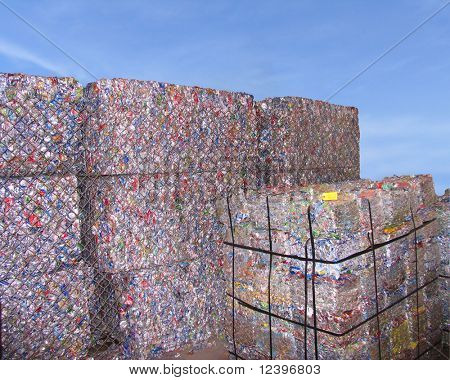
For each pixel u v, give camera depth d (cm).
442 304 461
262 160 609
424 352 433
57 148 430
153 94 459
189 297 482
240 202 426
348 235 349
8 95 402
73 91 434
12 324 396
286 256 377
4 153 402
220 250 509
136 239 446
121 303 445
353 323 353
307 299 363
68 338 421
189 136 488
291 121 629
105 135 433
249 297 415
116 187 438
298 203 368
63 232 423
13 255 400
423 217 441
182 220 478
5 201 398
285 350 384
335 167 725
